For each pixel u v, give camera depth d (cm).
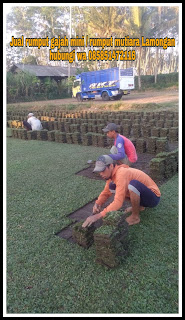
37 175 560
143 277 250
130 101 1722
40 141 936
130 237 308
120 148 443
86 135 803
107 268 264
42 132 955
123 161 463
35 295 242
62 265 276
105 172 301
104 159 301
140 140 682
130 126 919
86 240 297
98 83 2072
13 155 743
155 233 316
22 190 482
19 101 2622
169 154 498
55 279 258
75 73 3139
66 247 305
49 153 742
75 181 513
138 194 311
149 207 346
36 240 323
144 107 1383
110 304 226
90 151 730
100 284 246
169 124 874
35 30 4138
